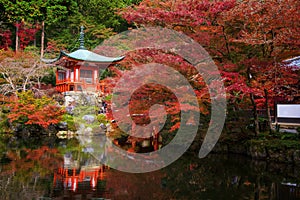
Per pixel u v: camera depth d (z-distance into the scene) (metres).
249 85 8.91
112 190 6.24
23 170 7.95
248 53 9.30
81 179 7.10
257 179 7.29
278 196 5.89
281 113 12.30
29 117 15.66
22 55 18.56
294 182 7.00
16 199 5.51
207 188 6.50
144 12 8.80
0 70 18.00
